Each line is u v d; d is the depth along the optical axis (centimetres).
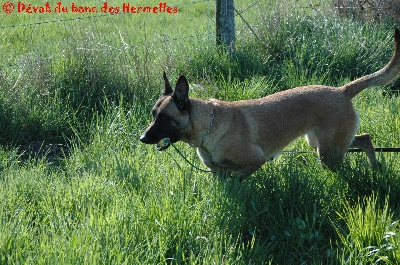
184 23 1496
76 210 554
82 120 847
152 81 903
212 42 1057
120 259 448
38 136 822
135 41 1206
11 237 471
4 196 577
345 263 479
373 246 495
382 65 1044
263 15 1112
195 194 588
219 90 917
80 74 883
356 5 1266
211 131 617
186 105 605
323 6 1259
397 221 519
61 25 1438
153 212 526
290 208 570
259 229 553
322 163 658
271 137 639
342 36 1091
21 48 1224
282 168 628
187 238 503
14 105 820
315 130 656
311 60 1023
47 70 877
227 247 493
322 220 543
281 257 527
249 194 575
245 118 625
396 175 611
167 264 491
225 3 1029
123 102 867
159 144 611
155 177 620
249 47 1065
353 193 605
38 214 561
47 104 839
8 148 793
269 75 994
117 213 512
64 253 452
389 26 1209
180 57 1013
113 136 763
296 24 1118
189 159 679
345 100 655
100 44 913
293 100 649
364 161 648
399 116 780
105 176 640
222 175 609
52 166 731
